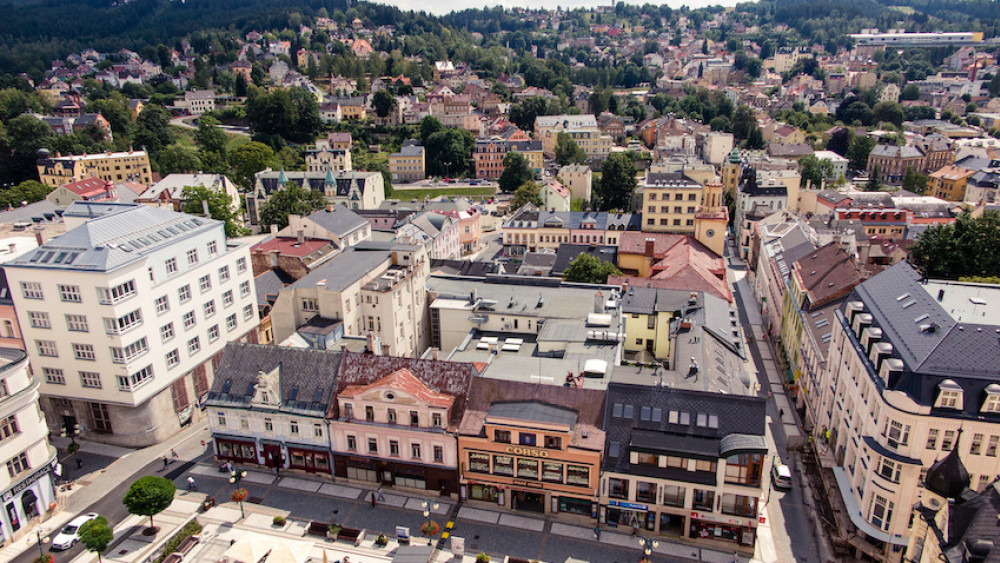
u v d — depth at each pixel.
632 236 163.25
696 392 73.06
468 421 77.69
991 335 65.19
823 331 99.38
